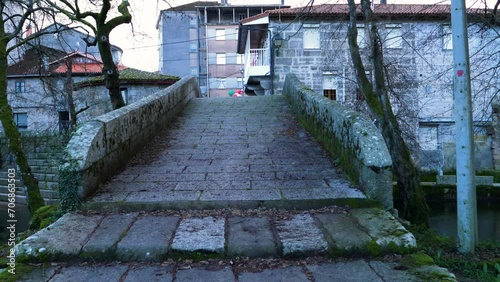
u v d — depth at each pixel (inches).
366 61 636.7
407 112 557.9
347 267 131.2
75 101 858.8
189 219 169.9
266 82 892.6
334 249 139.3
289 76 561.3
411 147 523.2
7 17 467.2
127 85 832.3
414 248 140.3
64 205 183.5
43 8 435.8
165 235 150.7
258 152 296.2
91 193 197.0
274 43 842.2
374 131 204.4
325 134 295.4
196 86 636.1
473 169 194.4
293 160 270.4
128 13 434.3
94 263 137.2
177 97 456.8
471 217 191.3
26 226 470.3
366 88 337.1
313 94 359.9
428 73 811.4
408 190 301.6
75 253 138.1
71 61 605.6
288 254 139.3
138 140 298.2
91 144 199.3
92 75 965.8
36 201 398.3
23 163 405.1
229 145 321.1
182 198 190.4
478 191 595.8
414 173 305.4
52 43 803.4
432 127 870.4
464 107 195.3
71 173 184.9
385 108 318.0
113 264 136.4
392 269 128.6
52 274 128.3
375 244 140.3
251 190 203.6
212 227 159.3
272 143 324.8
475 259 181.8
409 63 807.1
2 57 418.3
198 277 125.5
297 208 183.3
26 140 722.8
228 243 142.9
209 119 431.2
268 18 877.2
